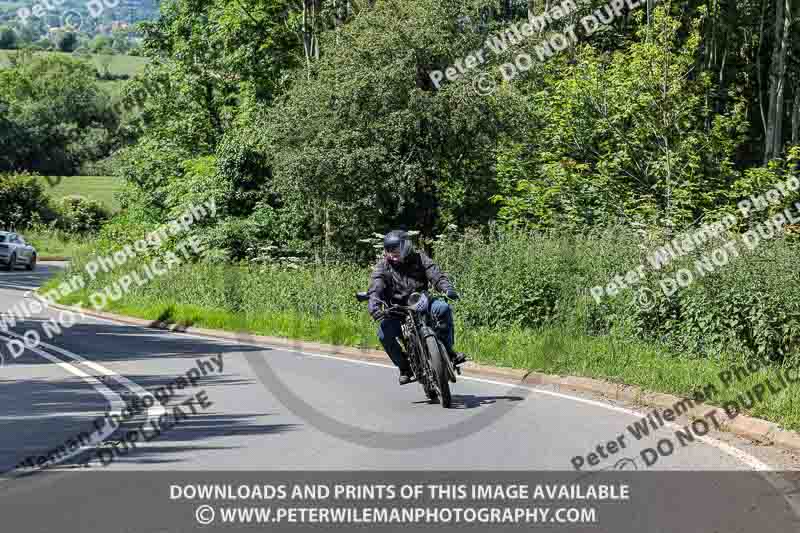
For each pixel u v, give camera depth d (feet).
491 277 141.38
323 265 203.31
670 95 236.63
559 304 131.95
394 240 83.41
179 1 374.02
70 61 519.19
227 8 346.13
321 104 254.68
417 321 83.05
